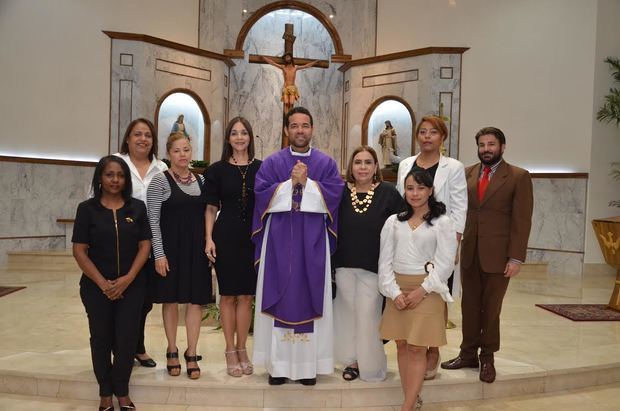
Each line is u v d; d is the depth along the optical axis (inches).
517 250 153.9
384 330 140.9
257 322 150.1
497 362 174.6
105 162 137.8
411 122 437.4
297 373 146.1
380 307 150.9
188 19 449.1
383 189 153.0
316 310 144.1
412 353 136.6
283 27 497.0
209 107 455.2
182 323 227.8
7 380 154.3
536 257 396.2
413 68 432.8
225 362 169.2
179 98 442.0
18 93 384.5
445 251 135.9
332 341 149.6
